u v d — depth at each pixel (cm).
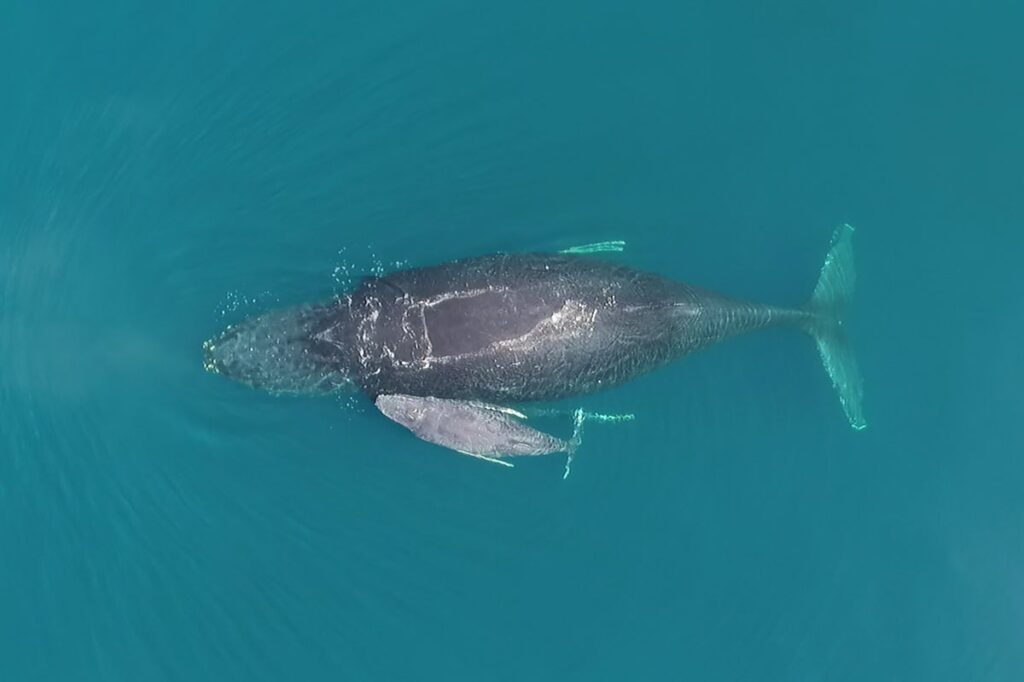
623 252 1933
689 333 1797
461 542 1780
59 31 1931
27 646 1709
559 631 1739
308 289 1869
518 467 1812
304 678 1700
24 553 1767
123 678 1692
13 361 1848
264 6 1947
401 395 1745
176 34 1938
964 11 2011
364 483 1808
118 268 1891
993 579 1823
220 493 1800
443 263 1828
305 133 1925
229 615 1739
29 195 1888
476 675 1705
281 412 1823
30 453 1812
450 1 1972
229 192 1909
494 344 1697
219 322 1859
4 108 1902
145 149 1914
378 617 1736
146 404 1834
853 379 1880
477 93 1953
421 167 1930
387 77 1947
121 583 1753
